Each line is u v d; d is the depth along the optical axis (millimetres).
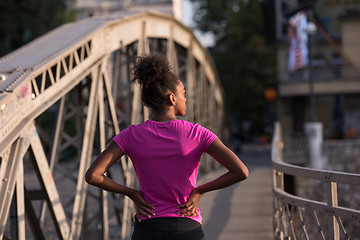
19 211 4012
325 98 35719
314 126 19391
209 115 17234
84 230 6383
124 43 7629
